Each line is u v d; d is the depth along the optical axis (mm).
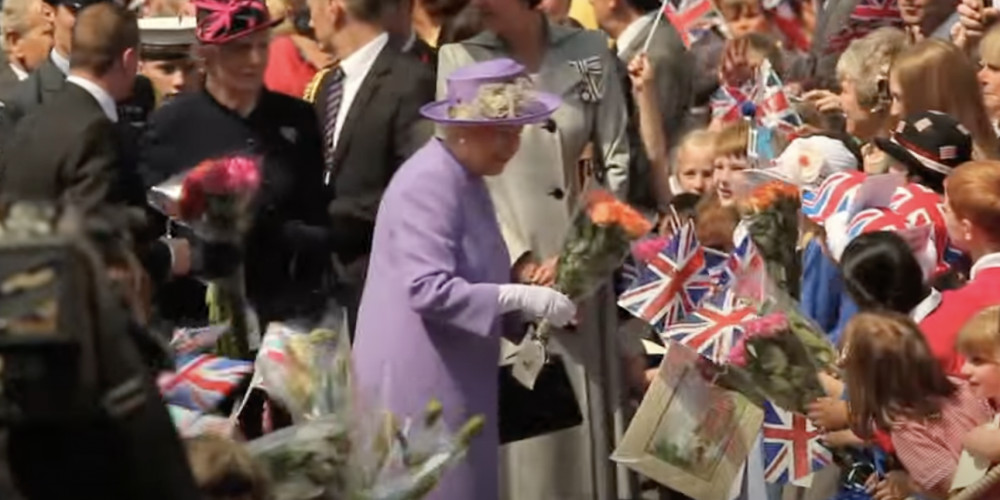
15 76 30891
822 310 23984
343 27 26828
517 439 23938
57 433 12719
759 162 26750
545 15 26250
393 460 17609
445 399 22109
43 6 30484
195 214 24125
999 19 29891
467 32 25781
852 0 32625
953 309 21422
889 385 20391
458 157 22375
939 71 25531
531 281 24172
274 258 24953
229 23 25578
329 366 18656
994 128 26844
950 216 22219
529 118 22156
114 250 13945
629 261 25609
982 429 19750
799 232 23922
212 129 25656
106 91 24172
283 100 26156
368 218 26266
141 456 12977
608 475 25734
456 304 21891
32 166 23547
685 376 23141
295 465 16891
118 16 24297
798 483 23297
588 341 25469
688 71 31812
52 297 12656
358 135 26422
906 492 21141
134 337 13312
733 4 33781
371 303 22438
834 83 32500
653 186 27469
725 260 23297
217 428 18250
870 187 23984
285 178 25562
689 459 23141
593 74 25859
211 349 22750
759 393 22562
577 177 25641
